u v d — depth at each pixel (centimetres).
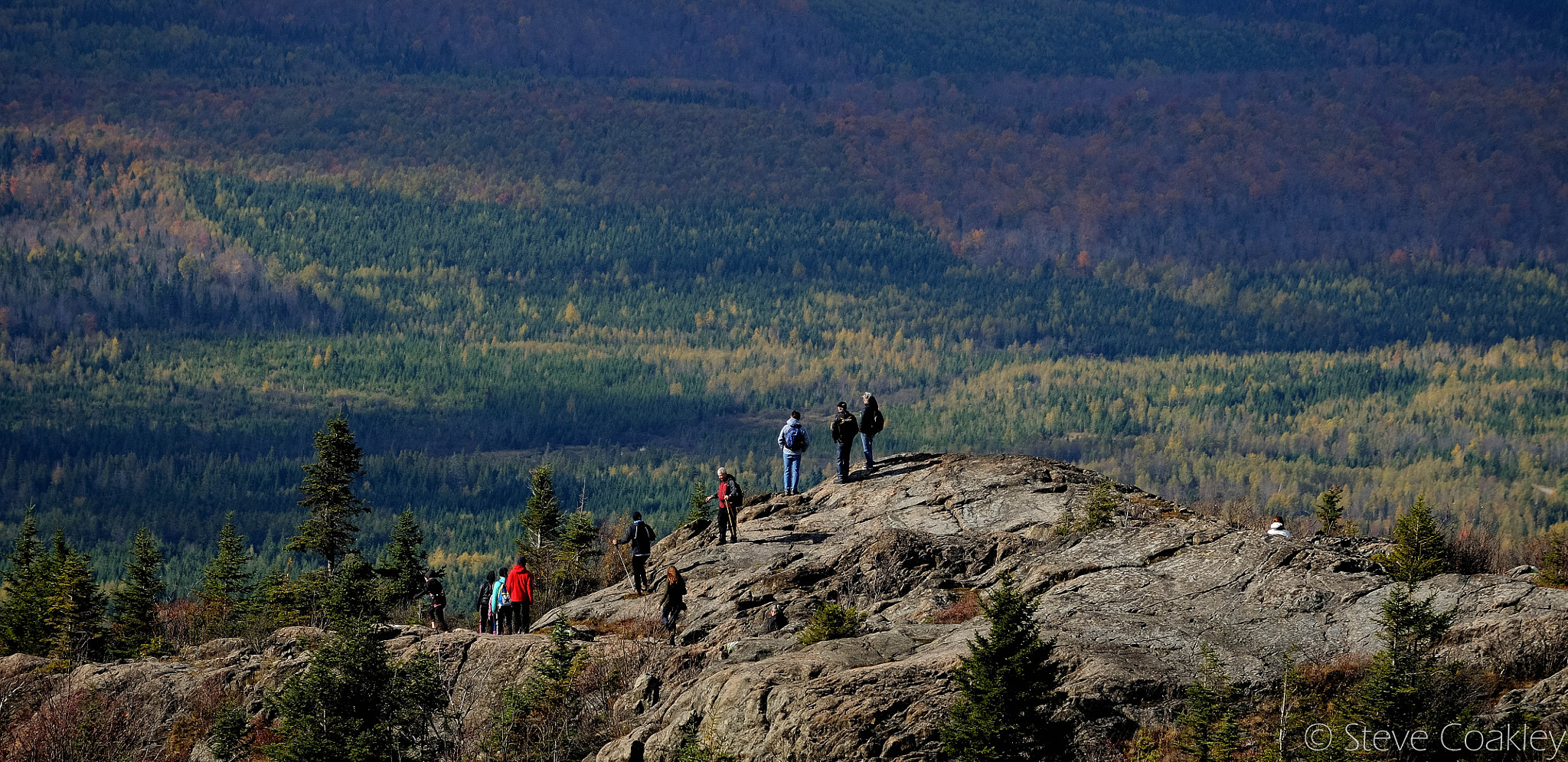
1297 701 4484
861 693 4603
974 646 4300
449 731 5966
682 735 4953
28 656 7850
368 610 7281
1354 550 7069
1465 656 4638
